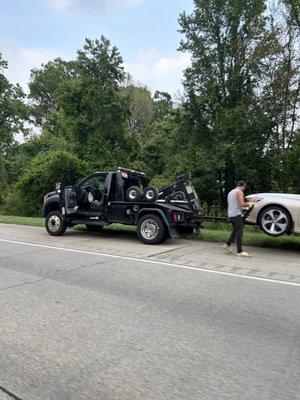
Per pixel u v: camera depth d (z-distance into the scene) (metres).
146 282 7.48
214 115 27.52
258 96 27.28
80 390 3.70
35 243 11.91
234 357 4.39
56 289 6.97
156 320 5.50
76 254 10.23
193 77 29.81
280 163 26.39
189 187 12.38
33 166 31.33
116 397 3.58
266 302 6.34
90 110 35.25
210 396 3.60
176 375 3.98
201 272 8.33
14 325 5.26
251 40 28.39
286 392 3.68
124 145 36.34
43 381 3.86
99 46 35.09
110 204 12.55
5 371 4.06
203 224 15.27
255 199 10.81
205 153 27.28
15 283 7.34
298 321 5.52
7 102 41.75
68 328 5.17
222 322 5.45
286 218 10.42
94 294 6.69
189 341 4.81
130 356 4.39
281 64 26.17
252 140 26.59
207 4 28.95
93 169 32.97
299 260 9.80
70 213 13.09
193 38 29.64
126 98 36.25
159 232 11.65
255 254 10.51
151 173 36.66
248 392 3.67
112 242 12.19
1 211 32.34
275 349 4.61
